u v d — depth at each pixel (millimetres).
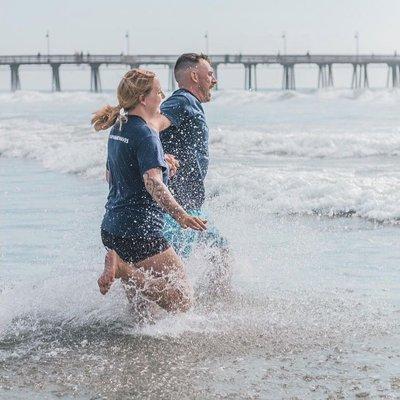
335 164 33031
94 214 21672
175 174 12852
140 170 11102
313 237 17906
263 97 132500
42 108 126250
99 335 11188
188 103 12891
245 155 37781
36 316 12023
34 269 14984
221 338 10969
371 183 23516
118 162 11242
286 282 13969
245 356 10211
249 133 44188
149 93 11383
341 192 22391
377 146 38281
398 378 9250
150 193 11031
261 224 19375
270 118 74062
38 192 27156
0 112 105812
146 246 11320
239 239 17297
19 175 33469
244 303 12719
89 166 34688
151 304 11773
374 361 9875
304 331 11227
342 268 14922
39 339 11055
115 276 11414
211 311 12258
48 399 8898
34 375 9664
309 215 21016
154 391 9055
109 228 11375
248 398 8781
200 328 11445
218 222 19328
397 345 10484
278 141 40844
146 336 11117
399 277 14211
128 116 11391
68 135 50719
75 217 21266
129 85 11297
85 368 9859
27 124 63938
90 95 169125
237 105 119375
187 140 12914
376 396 8727
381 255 16000
